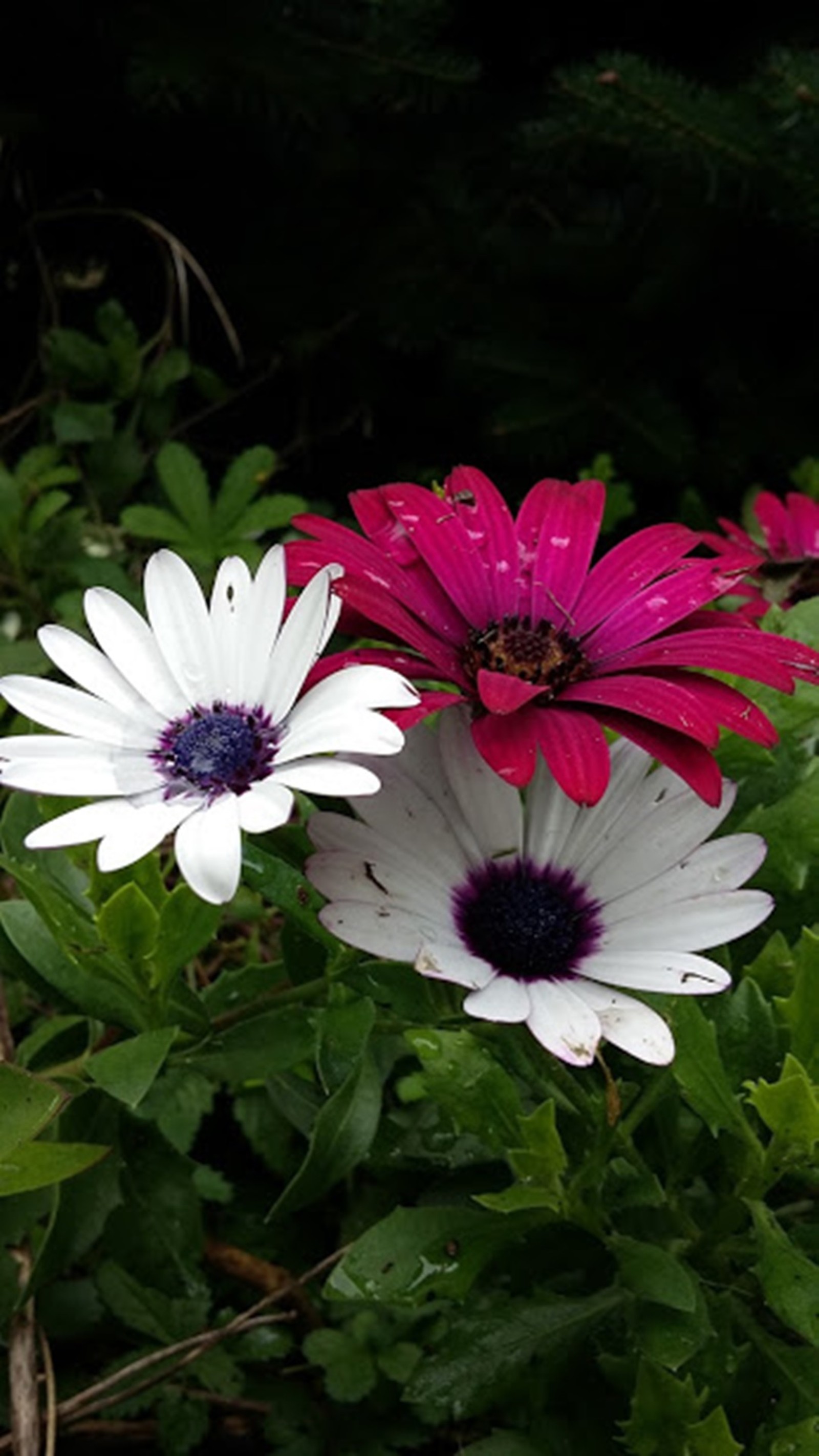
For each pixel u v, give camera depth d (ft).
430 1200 1.00
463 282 2.05
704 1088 0.85
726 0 1.99
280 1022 0.98
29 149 2.13
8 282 2.28
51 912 0.92
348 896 0.80
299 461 2.30
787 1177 0.97
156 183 2.16
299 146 2.04
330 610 0.80
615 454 2.02
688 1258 0.96
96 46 2.01
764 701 0.98
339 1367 1.18
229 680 0.82
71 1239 1.00
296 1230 1.23
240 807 0.75
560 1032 0.75
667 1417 0.89
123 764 0.80
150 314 2.28
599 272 2.01
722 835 0.98
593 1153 0.87
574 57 2.05
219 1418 1.27
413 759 0.84
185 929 0.92
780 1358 0.93
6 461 2.22
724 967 0.92
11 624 1.75
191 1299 1.20
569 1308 0.95
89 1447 1.24
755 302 2.01
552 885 0.83
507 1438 0.97
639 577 0.89
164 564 0.84
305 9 1.80
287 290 2.10
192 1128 1.21
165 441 2.10
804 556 1.30
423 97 1.87
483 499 0.92
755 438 2.02
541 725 0.78
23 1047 1.10
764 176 1.75
